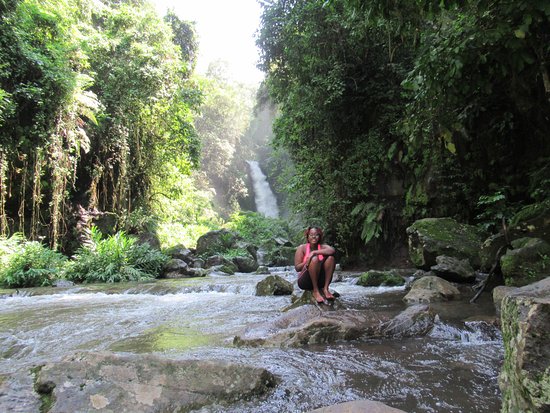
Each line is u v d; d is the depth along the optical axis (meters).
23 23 11.41
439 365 2.74
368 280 7.62
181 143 16.89
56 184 12.14
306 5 10.44
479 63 5.40
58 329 4.50
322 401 2.18
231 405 2.12
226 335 3.98
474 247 7.13
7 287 9.62
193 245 18.59
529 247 5.00
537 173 7.02
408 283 7.19
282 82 13.31
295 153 13.93
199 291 7.98
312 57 10.94
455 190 8.91
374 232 10.23
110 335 4.18
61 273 10.55
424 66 5.46
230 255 15.98
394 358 2.94
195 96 17.06
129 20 15.84
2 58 10.77
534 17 4.55
